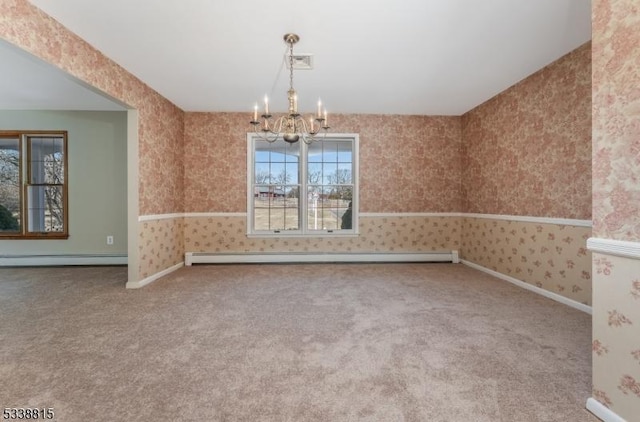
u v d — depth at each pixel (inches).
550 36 99.6
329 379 63.4
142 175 136.1
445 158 187.8
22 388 59.7
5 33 74.9
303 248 185.0
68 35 94.2
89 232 178.9
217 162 181.3
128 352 74.2
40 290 126.8
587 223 103.3
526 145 132.2
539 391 59.4
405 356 72.7
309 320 94.8
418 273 158.1
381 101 163.6
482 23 92.1
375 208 186.7
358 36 99.4
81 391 58.9
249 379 63.2
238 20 90.4
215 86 141.7
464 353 74.1
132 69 123.3
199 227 181.0
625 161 47.3
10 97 156.3
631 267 47.2
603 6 50.2
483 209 164.6
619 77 47.9
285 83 138.6
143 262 136.9
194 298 116.3
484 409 54.2
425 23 92.4
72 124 177.3
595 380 52.9
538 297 118.6
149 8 84.7
